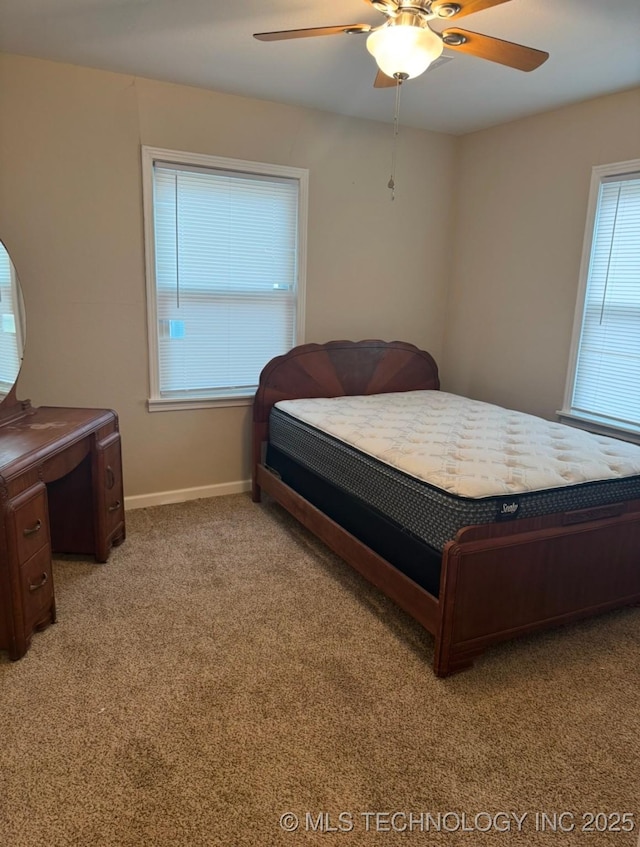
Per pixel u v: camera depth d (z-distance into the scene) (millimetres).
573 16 2248
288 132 3518
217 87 3201
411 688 1999
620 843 1447
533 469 2193
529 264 3680
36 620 2219
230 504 3691
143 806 1518
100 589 2615
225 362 3693
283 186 3613
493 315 3982
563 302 3484
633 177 3039
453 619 1978
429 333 4383
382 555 2398
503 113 3535
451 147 4117
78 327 3219
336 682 2023
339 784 1600
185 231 3400
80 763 1650
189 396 3611
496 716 1874
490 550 1973
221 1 2221
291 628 2348
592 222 3258
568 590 2189
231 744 1734
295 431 3197
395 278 4133
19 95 2861
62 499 2840
